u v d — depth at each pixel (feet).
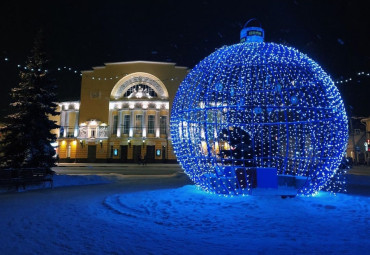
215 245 15.93
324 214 21.98
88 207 27.07
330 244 15.85
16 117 54.24
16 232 18.84
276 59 28.91
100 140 153.58
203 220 20.88
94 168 105.70
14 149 53.21
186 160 30.96
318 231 18.19
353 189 39.11
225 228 19.04
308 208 23.59
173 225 19.99
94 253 14.92
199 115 29.35
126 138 151.43
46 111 56.75
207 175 30.48
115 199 30.40
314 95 28.32
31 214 24.13
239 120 32.76
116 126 154.71
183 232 18.38
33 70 55.52
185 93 30.99
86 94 157.58
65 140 157.79
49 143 57.16
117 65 155.63
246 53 29.25
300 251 14.85
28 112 54.49
